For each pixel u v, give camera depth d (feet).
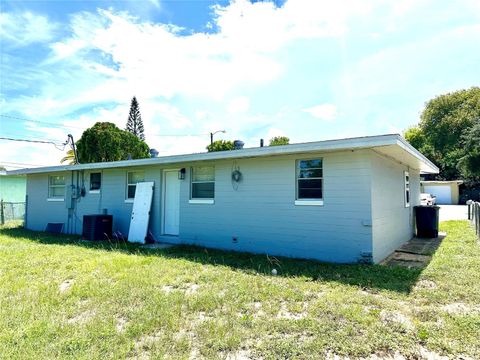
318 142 22.08
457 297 14.88
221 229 29.25
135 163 34.01
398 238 29.48
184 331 11.48
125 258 23.50
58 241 34.32
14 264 21.80
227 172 29.09
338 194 23.11
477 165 87.04
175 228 33.60
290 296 14.97
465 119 113.60
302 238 24.61
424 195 83.97
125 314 12.97
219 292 15.76
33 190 48.67
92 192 40.52
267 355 9.73
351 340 10.66
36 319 12.46
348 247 22.54
